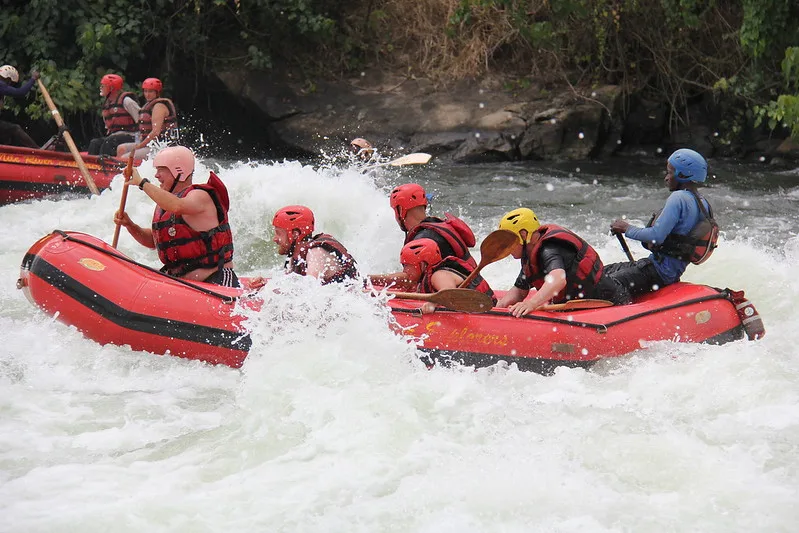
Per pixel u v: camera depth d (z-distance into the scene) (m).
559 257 12.40
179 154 12.50
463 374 11.78
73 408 10.95
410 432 10.27
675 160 13.41
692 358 12.30
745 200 24.42
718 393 11.38
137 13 32.25
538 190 26.05
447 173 28.59
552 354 12.20
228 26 34.75
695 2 31.36
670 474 9.52
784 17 27.98
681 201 13.25
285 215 12.20
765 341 12.98
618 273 13.63
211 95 33.94
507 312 12.29
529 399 11.38
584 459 9.82
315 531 8.48
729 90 32.56
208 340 11.87
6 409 10.77
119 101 24.70
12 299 14.63
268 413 10.73
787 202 24.17
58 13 30.84
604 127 32.38
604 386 11.87
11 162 21.17
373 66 34.91
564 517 8.73
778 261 17.16
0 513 8.54
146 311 11.92
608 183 27.25
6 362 11.92
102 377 11.77
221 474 9.52
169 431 10.45
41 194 21.72
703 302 12.90
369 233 19.27
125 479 9.30
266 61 32.97
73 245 12.48
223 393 11.59
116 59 31.75
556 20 33.91
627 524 8.61
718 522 8.62
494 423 10.58
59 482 9.18
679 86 33.16
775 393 11.29
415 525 8.60
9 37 31.12
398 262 18.77
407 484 9.26
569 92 33.16
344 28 35.50
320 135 31.95
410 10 35.84
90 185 20.69
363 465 9.59
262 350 11.73
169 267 12.78
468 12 33.69
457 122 31.78
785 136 32.00
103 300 12.02
